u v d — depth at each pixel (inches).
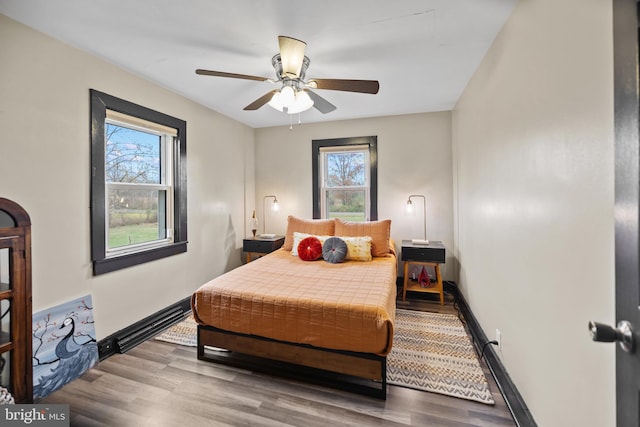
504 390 65.7
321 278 91.3
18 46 65.4
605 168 35.4
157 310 103.9
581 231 40.2
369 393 66.6
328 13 64.1
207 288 81.4
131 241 99.2
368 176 153.6
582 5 39.3
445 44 77.6
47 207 71.0
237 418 60.2
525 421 55.7
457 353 84.3
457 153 126.0
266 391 68.8
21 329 60.4
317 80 78.1
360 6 61.7
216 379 73.4
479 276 91.4
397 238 147.3
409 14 64.7
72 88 76.5
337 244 115.0
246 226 162.9
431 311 116.6
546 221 49.5
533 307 54.3
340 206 159.3
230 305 77.8
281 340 73.8
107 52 80.4
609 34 34.4
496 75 73.7
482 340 85.5
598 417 37.0
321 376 73.3
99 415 61.2
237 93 112.7
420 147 143.2
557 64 45.6
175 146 113.8
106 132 90.3
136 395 67.4
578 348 41.1
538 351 52.4
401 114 144.9
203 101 122.3
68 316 74.9
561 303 45.2
